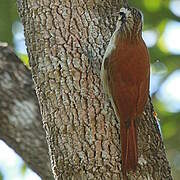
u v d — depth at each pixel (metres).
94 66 10.41
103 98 10.26
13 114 13.25
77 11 10.69
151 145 10.24
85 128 10.02
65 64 10.36
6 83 13.34
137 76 10.27
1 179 18.89
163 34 18.91
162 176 10.12
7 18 18.12
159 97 19.02
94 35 10.62
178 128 18.66
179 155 18.48
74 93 10.22
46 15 10.65
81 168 9.84
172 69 18.80
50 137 10.23
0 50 13.57
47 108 10.31
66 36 10.52
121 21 10.77
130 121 9.99
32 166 13.40
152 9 18.80
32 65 10.66
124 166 9.73
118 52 10.45
